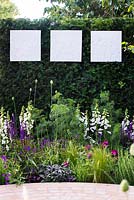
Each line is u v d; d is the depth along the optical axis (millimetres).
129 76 5633
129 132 4820
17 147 4051
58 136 4898
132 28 5582
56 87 5699
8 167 3521
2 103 5758
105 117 4801
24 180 3504
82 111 5684
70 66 5668
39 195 2496
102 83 5652
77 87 5668
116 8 8336
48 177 3508
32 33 5660
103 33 5605
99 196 2477
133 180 3418
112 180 3422
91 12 9469
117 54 5609
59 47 5656
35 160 3801
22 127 4602
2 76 5742
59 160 3840
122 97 5656
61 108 4953
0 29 5699
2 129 4254
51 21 5656
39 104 5715
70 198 2434
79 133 4812
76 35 5617
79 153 3854
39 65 5688
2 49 5719
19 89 5734
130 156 3697
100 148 3939
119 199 2422
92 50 5629
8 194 2611
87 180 3488
